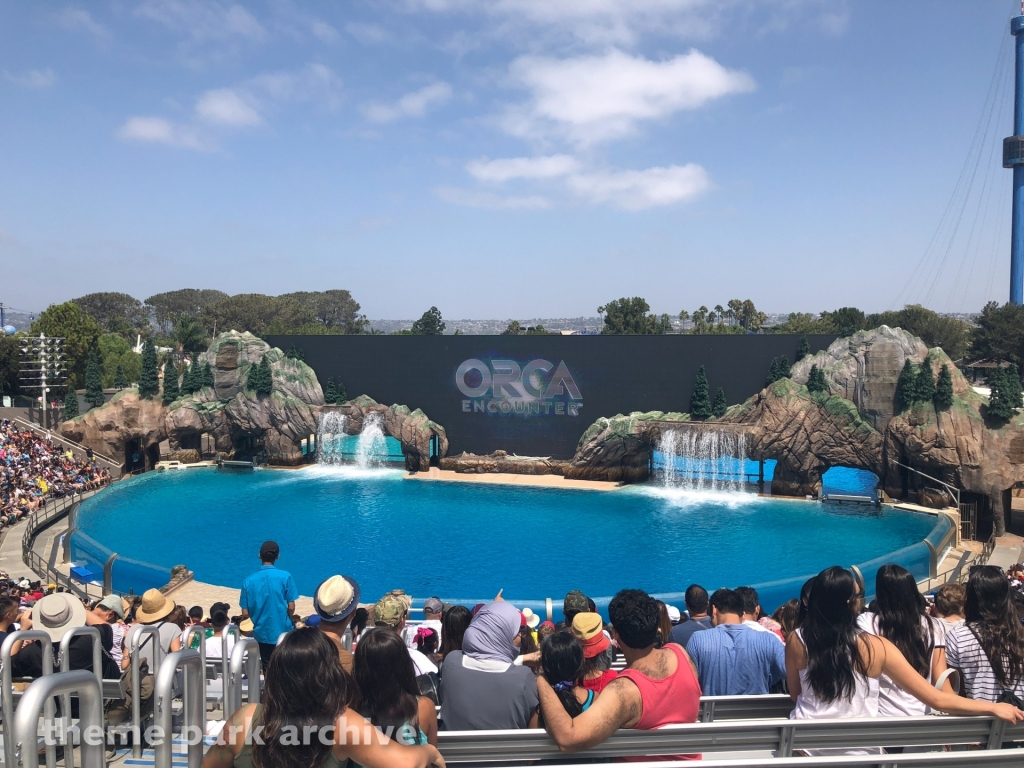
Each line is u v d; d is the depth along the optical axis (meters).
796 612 9.97
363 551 37.03
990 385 43.34
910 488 46.88
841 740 5.33
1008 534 42.94
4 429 55.28
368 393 61.38
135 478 55.19
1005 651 6.01
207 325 166.88
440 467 59.41
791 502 48.12
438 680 8.93
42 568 33.34
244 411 60.75
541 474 57.09
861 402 47.75
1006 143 106.62
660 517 44.19
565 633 6.00
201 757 5.70
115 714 7.93
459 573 33.53
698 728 5.18
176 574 31.50
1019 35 103.62
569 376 56.56
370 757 4.28
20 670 8.23
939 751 5.72
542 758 5.21
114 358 101.81
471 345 58.75
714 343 53.22
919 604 6.30
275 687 4.23
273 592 10.70
